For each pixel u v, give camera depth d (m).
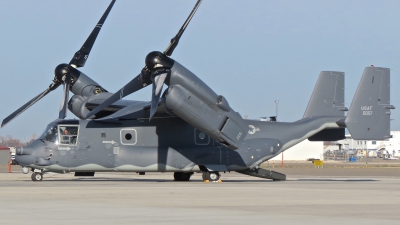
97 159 72.75
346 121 75.38
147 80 70.12
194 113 67.38
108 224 29.25
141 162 73.38
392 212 35.53
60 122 73.00
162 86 65.31
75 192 50.66
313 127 78.75
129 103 77.75
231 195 48.09
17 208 36.66
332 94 81.62
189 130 74.94
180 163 73.94
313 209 37.06
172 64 66.44
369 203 41.41
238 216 32.94
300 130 78.31
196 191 52.50
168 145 74.50
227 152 74.94
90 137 72.94
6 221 30.20
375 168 163.50
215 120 68.50
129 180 80.00
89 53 79.62
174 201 42.22
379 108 75.94
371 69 75.94
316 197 46.47
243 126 71.00
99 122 73.56
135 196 46.59
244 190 54.12
